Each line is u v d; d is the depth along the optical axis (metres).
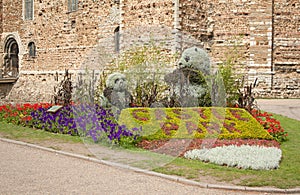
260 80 24.77
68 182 8.35
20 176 8.75
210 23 25.16
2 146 11.98
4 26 36.56
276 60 24.94
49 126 14.23
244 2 24.86
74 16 31.03
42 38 33.53
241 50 24.88
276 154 10.56
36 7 33.91
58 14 32.22
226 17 25.09
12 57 37.00
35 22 34.06
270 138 12.57
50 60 32.94
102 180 8.53
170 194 7.75
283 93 24.83
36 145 11.85
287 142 12.70
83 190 7.87
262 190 8.10
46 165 9.72
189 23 24.12
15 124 15.60
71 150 11.19
